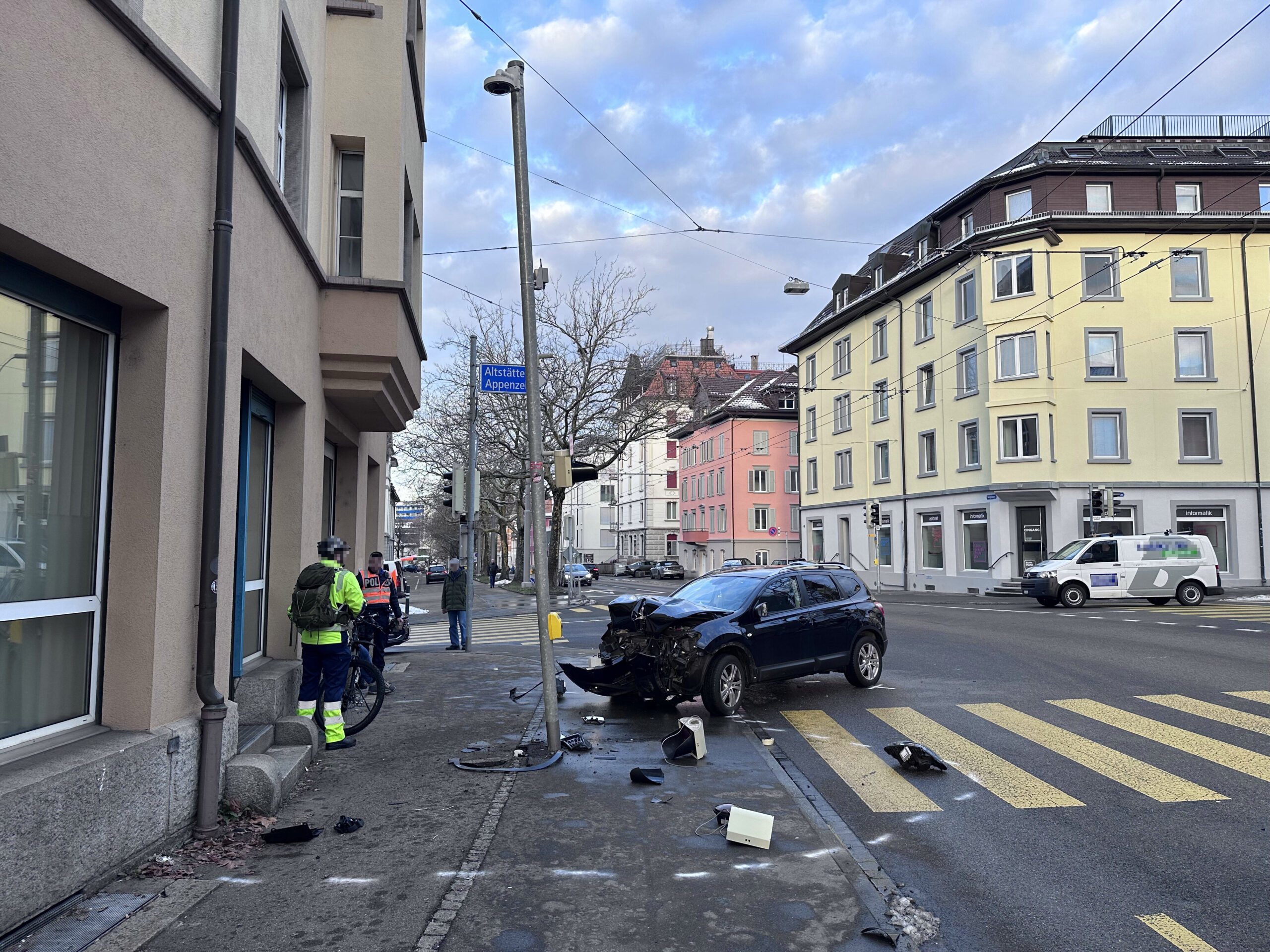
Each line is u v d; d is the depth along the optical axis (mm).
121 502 4715
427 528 74062
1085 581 22984
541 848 4859
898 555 36781
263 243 6418
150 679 4641
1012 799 6023
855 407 40938
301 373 7793
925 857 4938
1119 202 30188
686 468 68312
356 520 12102
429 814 5461
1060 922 4066
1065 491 29375
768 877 4480
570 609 28234
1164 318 30062
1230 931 3965
